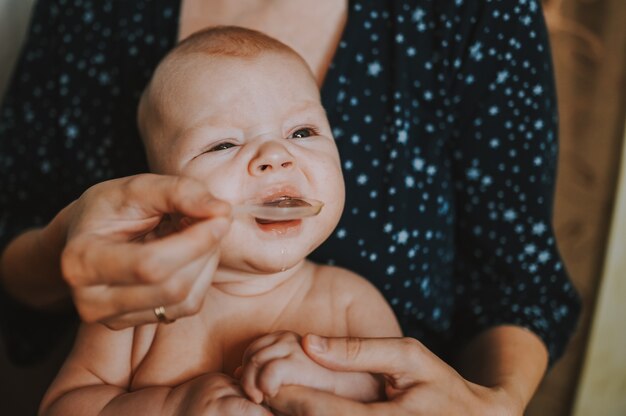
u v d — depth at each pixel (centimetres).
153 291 52
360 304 83
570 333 101
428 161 94
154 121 80
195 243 51
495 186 96
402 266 93
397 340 67
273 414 68
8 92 111
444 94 94
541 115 94
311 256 92
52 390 75
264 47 79
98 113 106
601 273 145
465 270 103
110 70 106
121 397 70
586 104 142
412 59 94
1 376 148
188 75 77
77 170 107
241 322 79
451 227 99
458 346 98
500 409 73
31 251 90
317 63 95
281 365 64
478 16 93
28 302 104
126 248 51
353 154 92
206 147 74
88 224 56
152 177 57
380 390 71
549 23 141
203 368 76
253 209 66
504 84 93
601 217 144
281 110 75
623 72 138
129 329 77
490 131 94
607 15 138
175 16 103
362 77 93
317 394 64
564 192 146
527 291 99
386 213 91
